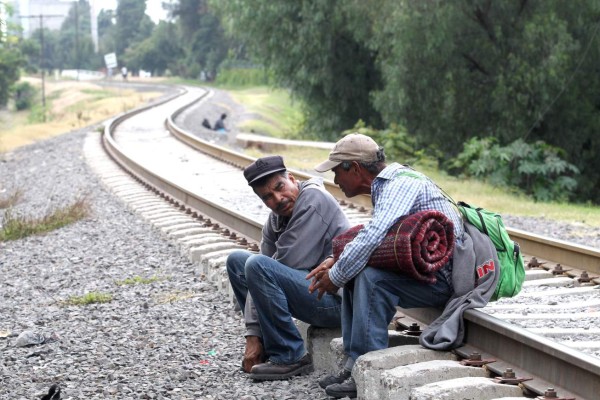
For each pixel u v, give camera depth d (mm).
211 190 16891
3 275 10797
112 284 9688
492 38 29594
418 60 29688
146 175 19000
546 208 17438
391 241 5242
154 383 6113
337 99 39906
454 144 31328
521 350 5172
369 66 39156
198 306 8312
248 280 6031
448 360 5285
